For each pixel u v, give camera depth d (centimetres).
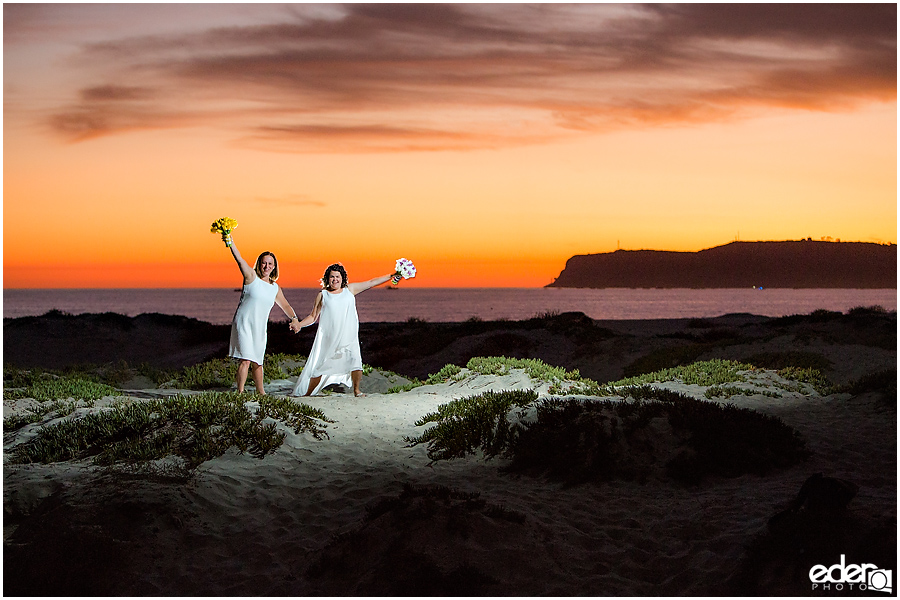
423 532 588
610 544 622
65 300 15862
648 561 593
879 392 1169
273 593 545
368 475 789
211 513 683
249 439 868
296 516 685
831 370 1650
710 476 798
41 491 720
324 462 841
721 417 907
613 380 2120
